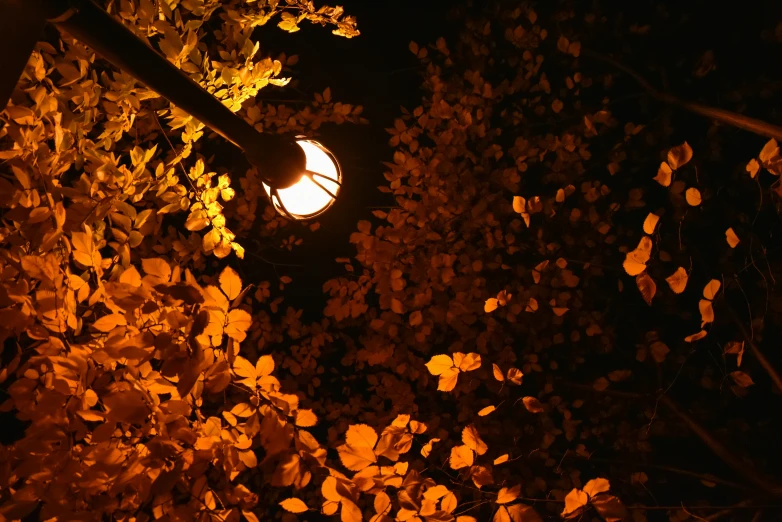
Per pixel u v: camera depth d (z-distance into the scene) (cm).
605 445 554
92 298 178
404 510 186
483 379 507
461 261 477
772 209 452
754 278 459
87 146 223
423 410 537
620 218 554
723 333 510
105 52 134
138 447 179
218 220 236
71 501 182
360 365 526
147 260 160
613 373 464
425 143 591
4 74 131
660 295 497
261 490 518
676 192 460
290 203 199
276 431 173
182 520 174
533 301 382
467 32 525
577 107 498
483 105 481
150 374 173
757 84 475
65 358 164
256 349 529
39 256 167
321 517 517
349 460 179
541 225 495
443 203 458
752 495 419
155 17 229
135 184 226
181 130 421
